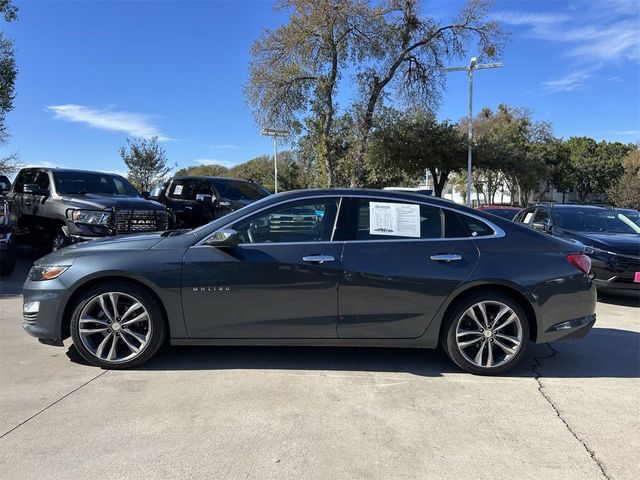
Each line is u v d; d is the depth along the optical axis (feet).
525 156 114.32
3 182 62.49
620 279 26.48
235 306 14.80
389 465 10.28
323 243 15.02
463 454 10.77
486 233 15.43
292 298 14.79
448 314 15.20
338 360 16.43
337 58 80.43
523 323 15.08
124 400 13.07
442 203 15.60
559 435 11.70
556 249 15.43
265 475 9.82
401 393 13.89
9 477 9.61
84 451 10.58
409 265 14.85
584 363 16.83
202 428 11.65
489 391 14.19
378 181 108.68
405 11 82.99
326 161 86.53
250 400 13.20
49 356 16.34
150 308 14.87
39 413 12.27
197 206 41.98
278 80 81.46
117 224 30.25
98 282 15.06
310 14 75.82
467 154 102.94
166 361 15.99
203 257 14.79
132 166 99.30
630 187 143.33
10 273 31.40
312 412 12.58
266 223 15.28
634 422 12.46
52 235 32.55
